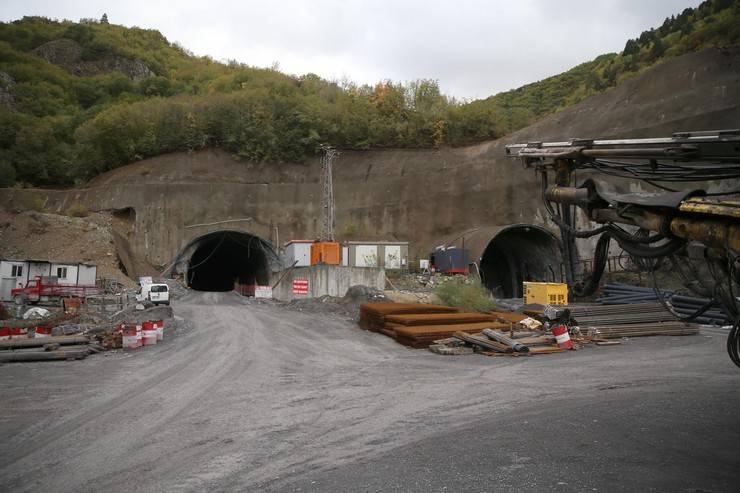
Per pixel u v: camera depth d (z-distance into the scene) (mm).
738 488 5230
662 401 9367
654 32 94562
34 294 31688
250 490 5395
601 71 91875
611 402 9312
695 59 50656
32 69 101375
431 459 6262
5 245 43344
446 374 12844
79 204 60281
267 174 63750
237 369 13391
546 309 21281
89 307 28641
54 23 141000
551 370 13391
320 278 34438
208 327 21969
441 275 40625
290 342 18484
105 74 115750
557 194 8367
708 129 45750
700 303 25141
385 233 58188
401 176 60938
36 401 9922
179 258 47469
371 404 9500
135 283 45375
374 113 68812
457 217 56094
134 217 58969
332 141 66062
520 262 47500
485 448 6645
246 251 58062
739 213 5145
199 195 59688
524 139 57688
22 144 71188
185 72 121000
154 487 5539
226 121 66500
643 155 7027
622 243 7281
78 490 5512
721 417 8133
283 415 8703
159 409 9195
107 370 13367
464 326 19266
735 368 13414
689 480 5445
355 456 6484
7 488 5609
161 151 66062
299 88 83875
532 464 5988
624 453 6363
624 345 18938
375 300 28094
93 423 8297
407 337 18109
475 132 66375
